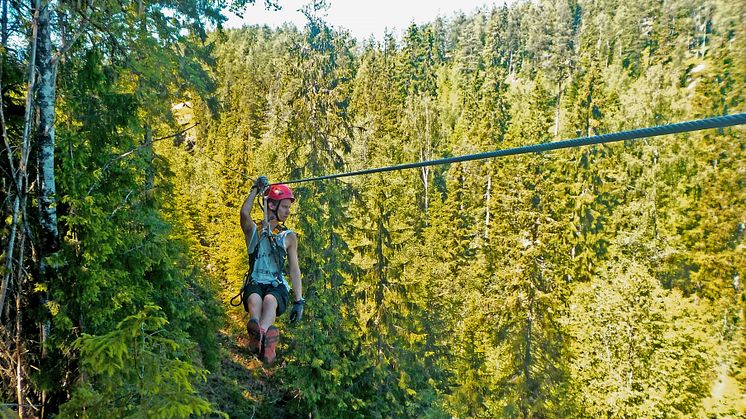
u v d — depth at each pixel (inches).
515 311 1077.1
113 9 364.2
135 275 462.9
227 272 1509.6
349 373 826.2
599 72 1999.3
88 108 394.9
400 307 933.8
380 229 940.0
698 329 1073.5
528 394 1011.3
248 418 817.5
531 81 3420.3
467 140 2123.5
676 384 1010.7
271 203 211.8
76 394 192.4
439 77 3673.7
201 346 816.3
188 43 567.8
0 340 291.9
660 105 1829.5
